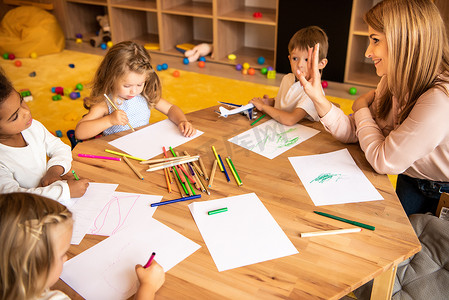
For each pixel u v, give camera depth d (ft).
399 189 5.31
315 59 4.60
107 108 5.69
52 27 14.21
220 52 13.58
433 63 4.05
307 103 5.40
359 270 3.05
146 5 14.19
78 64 13.44
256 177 4.17
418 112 4.06
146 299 2.73
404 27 3.97
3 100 3.58
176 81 12.07
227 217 3.58
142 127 5.29
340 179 4.17
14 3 16.03
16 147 4.24
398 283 4.30
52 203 2.56
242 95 11.13
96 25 16.81
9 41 13.75
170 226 3.48
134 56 5.26
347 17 10.96
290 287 2.90
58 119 9.77
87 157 4.56
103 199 3.83
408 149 4.09
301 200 3.84
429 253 4.36
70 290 2.90
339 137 4.84
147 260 3.14
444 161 4.48
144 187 4.01
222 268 3.06
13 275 2.32
